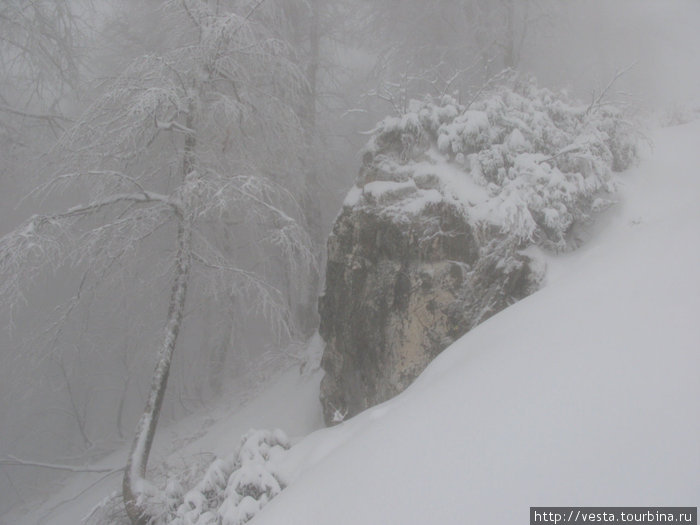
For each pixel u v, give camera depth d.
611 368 2.07
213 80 7.15
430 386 3.04
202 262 6.96
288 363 9.71
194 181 6.31
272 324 7.62
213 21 6.95
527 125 5.66
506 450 1.85
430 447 2.12
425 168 5.71
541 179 4.95
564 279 3.77
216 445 7.54
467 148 5.59
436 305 5.04
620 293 2.81
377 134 6.47
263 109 7.90
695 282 2.53
